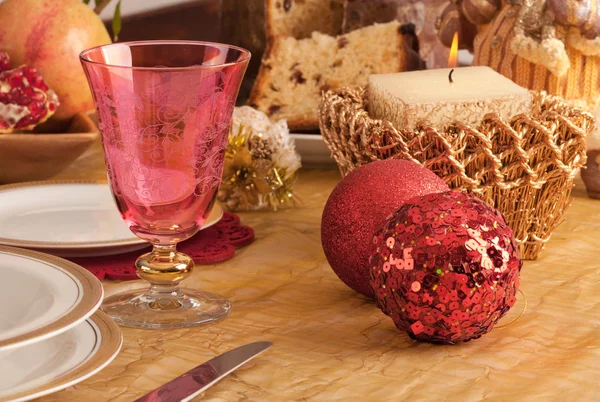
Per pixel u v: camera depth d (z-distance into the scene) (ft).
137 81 2.47
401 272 2.44
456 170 2.81
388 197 2.64
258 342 2.48
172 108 2.50
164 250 2.70
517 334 2.60
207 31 4.81
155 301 2.68
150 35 4.85
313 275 2.92
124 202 2.59
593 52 3.40
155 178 2.54
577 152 2.92
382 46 4.06
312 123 4.04
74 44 3.62
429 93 2.95
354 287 2.74
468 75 3.10
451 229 2.43
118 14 4.25
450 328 2.46
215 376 2.32
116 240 2.86
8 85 3.43
